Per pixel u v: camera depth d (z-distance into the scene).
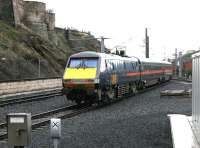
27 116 7.69
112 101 25.61
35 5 68.38
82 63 22.94
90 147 10.91
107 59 24.23
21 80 31.88
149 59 41.28
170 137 12.35
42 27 68.94
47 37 70.31
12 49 46.84
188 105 22.31
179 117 13.97
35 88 34.22
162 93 28.22
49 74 48.62
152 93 32.78
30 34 56.53
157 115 17.69
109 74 24.33
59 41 78.50
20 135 7.68
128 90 30.52
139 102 24.86
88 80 22.25
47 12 73.88
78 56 23.19
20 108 21.52
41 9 69.88
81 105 23.30
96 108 21.91
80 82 22.34
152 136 12.55
